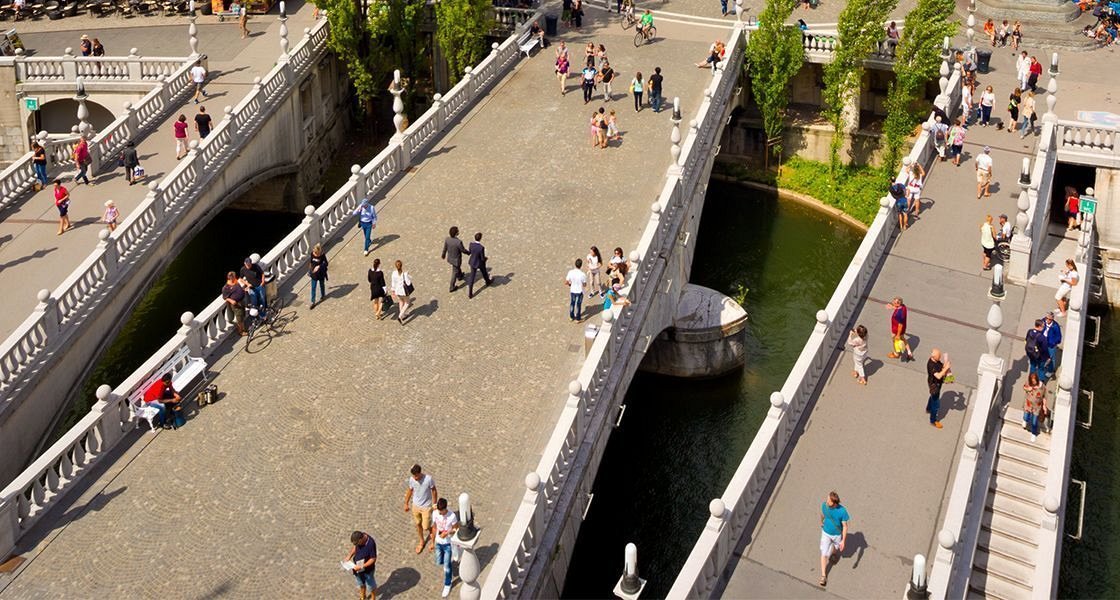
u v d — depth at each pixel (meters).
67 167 44.84
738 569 25.78
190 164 42.28
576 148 44.53
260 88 47.59
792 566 25.86
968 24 51.84
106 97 51.53
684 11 60.22
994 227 39.50
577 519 28.94
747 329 46.03
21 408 32.69
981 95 50.41
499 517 27.02
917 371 32.31
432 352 32.66
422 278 36.09
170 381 29.67
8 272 37.94
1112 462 38.16
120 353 43.94
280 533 26.64
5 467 32.19
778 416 28.47
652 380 42.50
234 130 45.62
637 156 43.91
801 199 56.81
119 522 26.95
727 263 51.16
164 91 48.66
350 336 33.34
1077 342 33.62
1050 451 29.72
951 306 35.47
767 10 53.19
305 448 29.12
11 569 25.66
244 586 25.31
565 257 37.16
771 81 54.41
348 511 27.25
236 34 57.16
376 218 38.25
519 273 36.31
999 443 30.88
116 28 58.50
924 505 27.59
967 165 43.97
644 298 34.62
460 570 23.77
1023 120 47.56
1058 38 56.47
